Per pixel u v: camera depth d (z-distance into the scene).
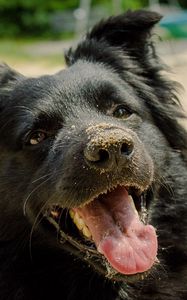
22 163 0.93
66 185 0.87
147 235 0.88
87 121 0.91
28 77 0.99
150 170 0.88
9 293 0.94
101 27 1.04
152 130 0.97
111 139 0.83
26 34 4.70
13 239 0.94
